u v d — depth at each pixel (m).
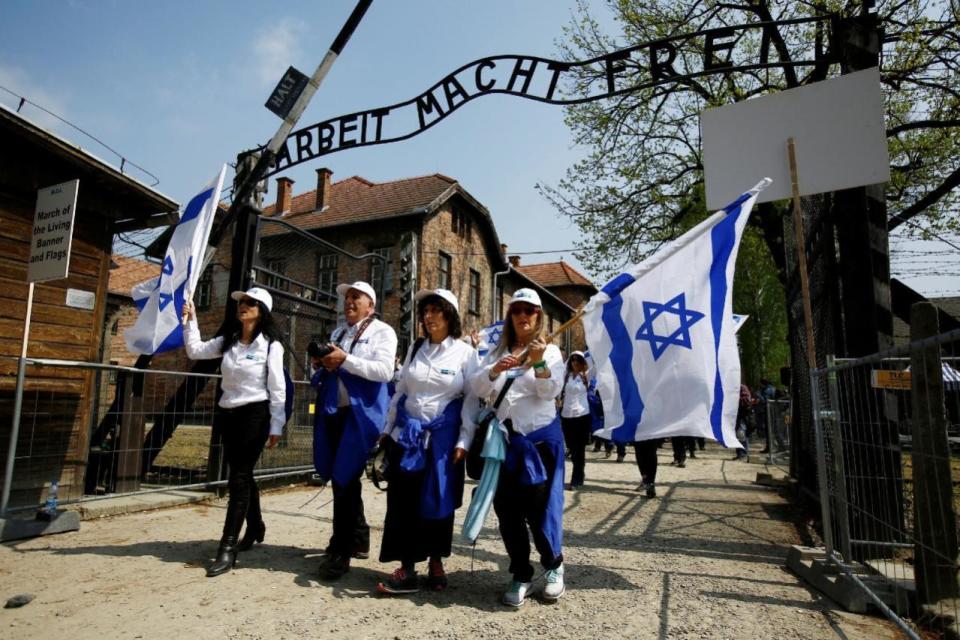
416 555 3.41
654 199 14.55
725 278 3.94
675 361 3.78
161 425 6.26
